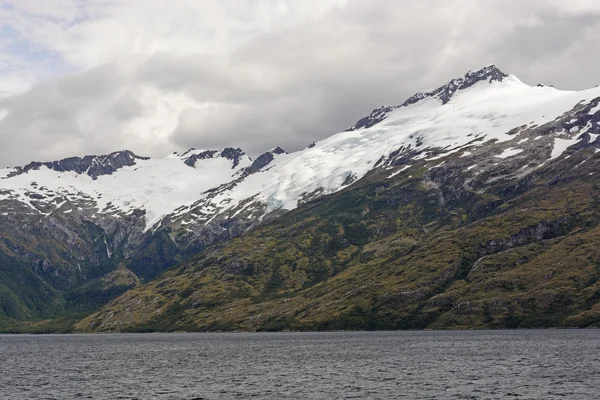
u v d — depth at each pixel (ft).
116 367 616.39
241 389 448.24
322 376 510.17
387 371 531.09
